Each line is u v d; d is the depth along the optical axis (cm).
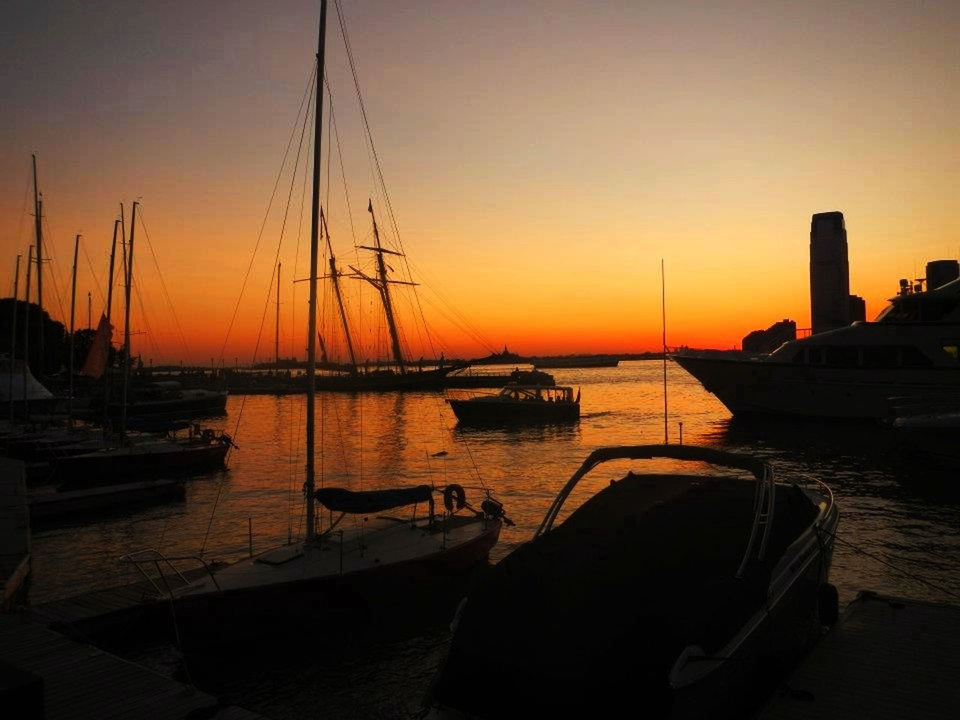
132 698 752
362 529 1483
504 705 604
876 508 2102
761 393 4412
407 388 9750
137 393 6594
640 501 968
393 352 10644
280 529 2066
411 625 1272
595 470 3045
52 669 834
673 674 584
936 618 945
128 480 3109
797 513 961
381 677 1075
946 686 748
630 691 573
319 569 1254
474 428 5366
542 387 5619
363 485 2809
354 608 1244
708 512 877
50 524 2212
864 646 854
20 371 5419
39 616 1157
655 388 12694
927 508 2095
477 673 625
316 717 962
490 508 1628
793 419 4344
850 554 1594
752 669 725
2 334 7981
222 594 1156
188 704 737
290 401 9412
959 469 2633
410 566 1304
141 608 1186
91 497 2381
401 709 976
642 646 598
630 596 657
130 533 2077
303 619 1205
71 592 1515
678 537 793
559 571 702
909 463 2956
